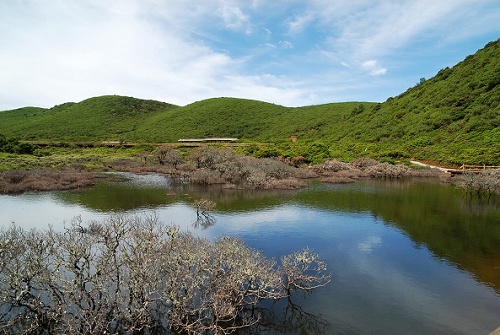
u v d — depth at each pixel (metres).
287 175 51.47
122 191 39.34
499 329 11.65
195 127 114.12
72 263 10.89
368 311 13.66
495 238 22.67
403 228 24.95
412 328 12.51
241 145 80.00
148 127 118.31
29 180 41.91
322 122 103.19
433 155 58.84
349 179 49.59
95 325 10.69
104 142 90.44
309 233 23.66
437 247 21.02
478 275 17.03
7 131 115.56
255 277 13.49
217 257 13.00
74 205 31.52
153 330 11.66
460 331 12.33
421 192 39.78
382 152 64.62
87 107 141.25
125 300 11.27
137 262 10.96
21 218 26.64
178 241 13.35
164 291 11.66
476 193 38.91
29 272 11.46
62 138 103.19
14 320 10.91
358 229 24.66
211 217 27.67
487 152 51.72
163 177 52.22
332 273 17.23
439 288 15.66
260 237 22.72
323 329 12.42
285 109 133.62
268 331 12.23
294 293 15.09
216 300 11.52
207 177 45.97
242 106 132.12
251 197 36.59
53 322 11.43
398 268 17.86
